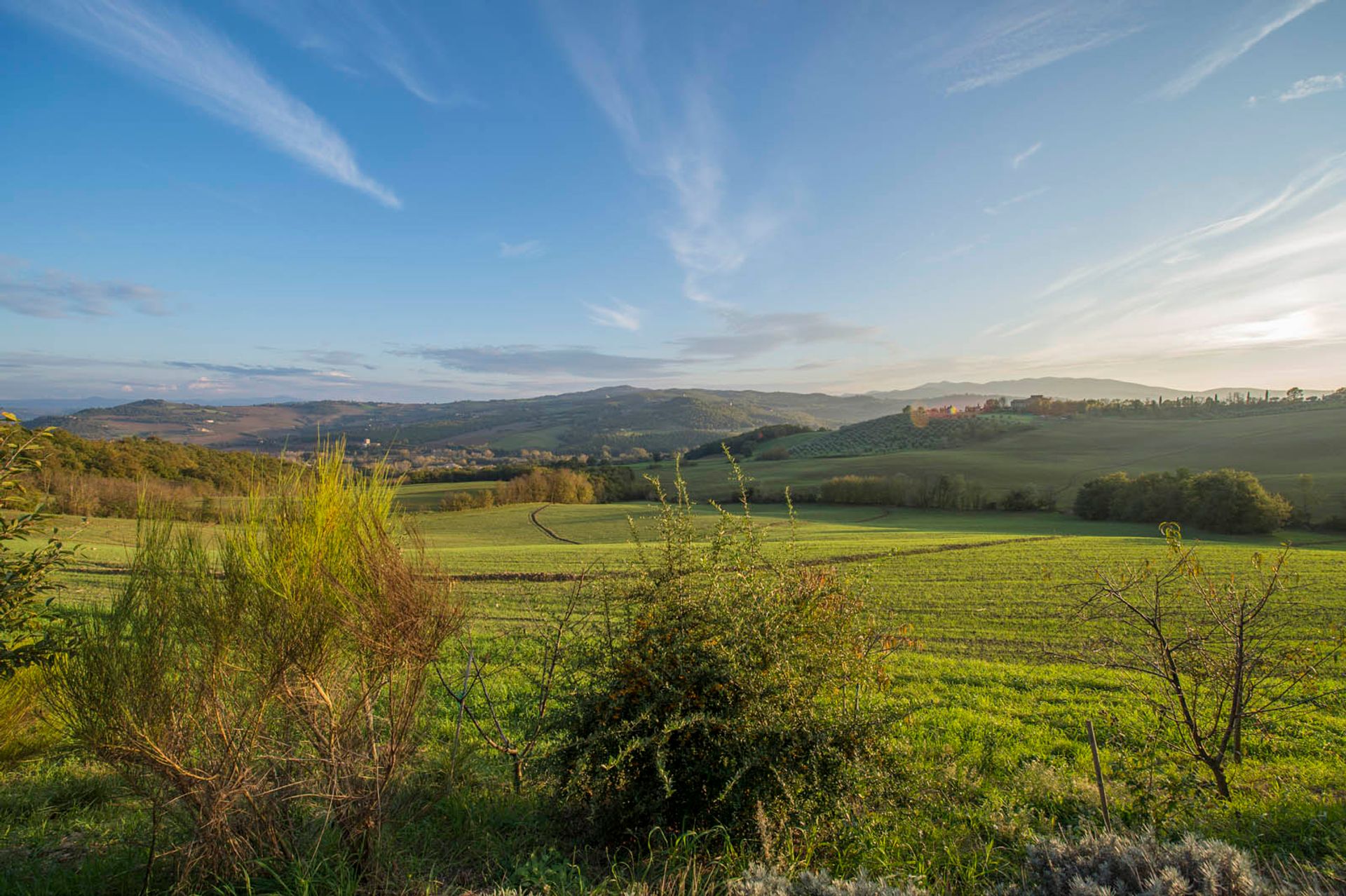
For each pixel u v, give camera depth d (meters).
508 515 64.50
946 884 4.06
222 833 3.48
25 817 4.50
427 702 4.65
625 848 4.48
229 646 3.49
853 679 5.27
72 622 3.71
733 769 4.28
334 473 3.90
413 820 4.43
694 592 5.01
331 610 3.52
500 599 21.58
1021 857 4.37
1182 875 3.49
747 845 4.21
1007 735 8.40
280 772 3.76
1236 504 53.44
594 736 4.35
